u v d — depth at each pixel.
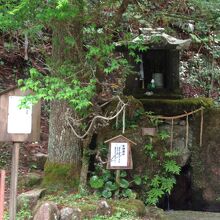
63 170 6.10
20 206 5.51
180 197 6.71
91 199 5.58
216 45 10.46
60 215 5.14
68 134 6.12
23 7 4.53
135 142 6.21
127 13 6.21
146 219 5.49
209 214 6.35
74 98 4.83
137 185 6.14
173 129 6.63
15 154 4.35
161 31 6.59
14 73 9.70
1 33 9.84
